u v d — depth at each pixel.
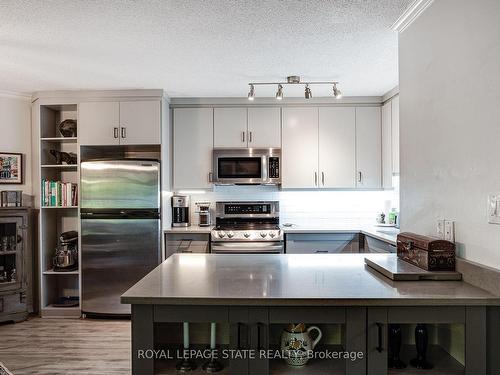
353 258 2.36
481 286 1.64
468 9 1.74
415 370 1.64
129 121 4.00
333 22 2.40
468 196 1.77
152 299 1.53
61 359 2.98
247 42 2.72
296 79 3.53
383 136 4.25
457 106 1.84
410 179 2.36
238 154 4.30
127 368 2.82
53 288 4.26
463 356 1.65
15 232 3.87
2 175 4.08
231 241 4.02
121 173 3.91
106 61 3.10
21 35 2.57
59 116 4.39
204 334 1.91
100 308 3.92
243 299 1.51
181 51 2.88
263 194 4.62
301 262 2.23
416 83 2.26
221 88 3.94
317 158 4.32
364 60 3.09
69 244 4.16
